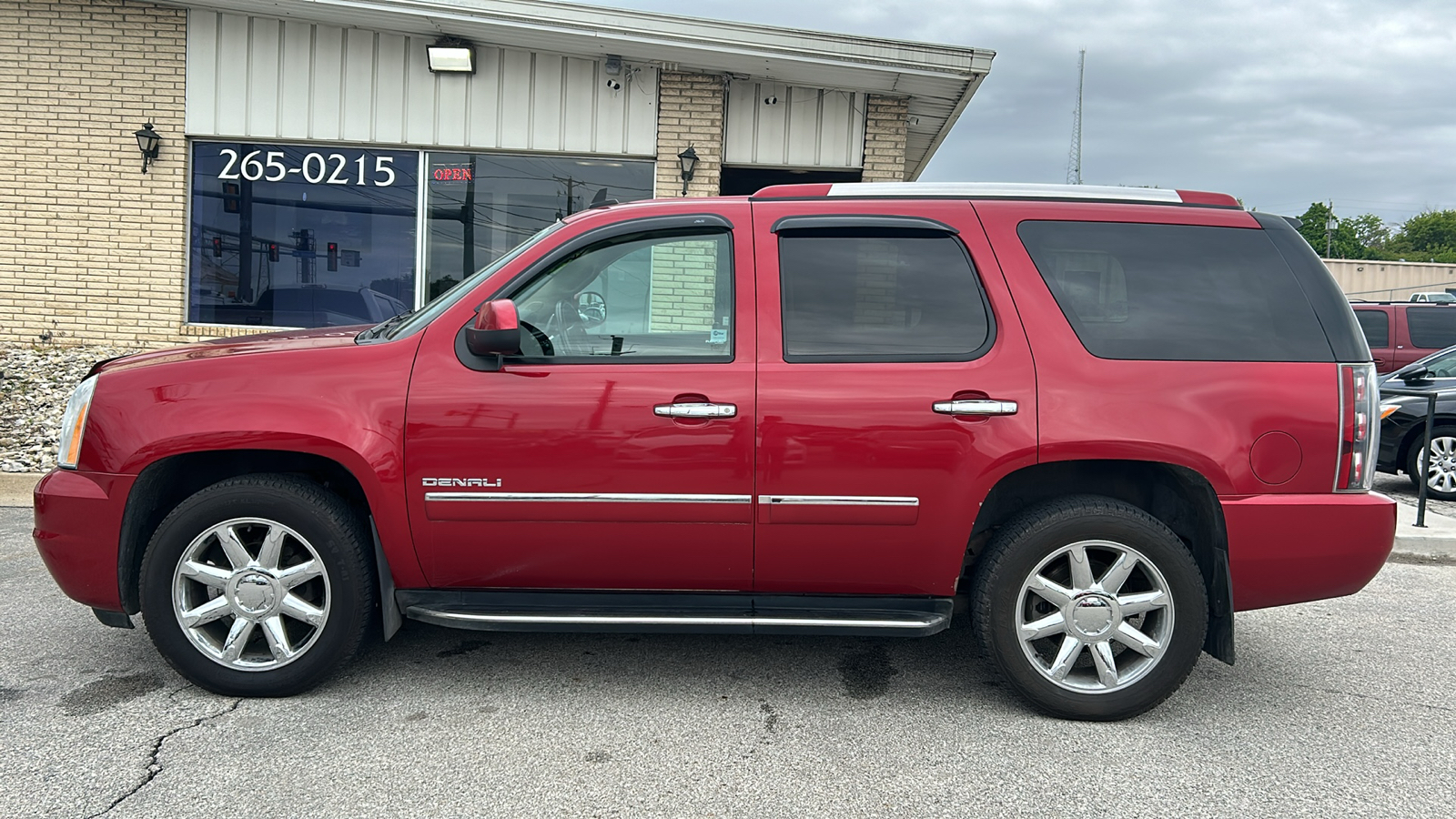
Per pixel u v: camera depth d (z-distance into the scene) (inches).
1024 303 126.0
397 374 124.7
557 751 115.5
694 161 381.7
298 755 112.9
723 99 383.9
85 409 127.9
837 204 132.3
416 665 144.1
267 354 126.8
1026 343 124.4
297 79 377.1
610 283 129.5
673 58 367.2
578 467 123.3
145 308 384.2
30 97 374.6
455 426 123.1
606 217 132.0
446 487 123.7
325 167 385.4
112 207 380.2
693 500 123.6
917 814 101.6
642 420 122.8
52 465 269.4
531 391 123.6
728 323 127.7
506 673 141.3
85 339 384.2
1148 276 127.8
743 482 123.2
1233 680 145.3
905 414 122.2
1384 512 123.0
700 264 130.0
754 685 138.4
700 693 135.3
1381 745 121.4
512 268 129.2
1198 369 123.3
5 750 113.0
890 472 122.7
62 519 126.1
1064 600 124.3
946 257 129.2
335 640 127.0
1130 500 132.5
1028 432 121.3
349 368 125.0
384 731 120.3
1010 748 118.6
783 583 128.9
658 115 382.6
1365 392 124.0
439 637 157.6
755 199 134.3
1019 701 134.0
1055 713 126.8
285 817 98.7
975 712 129.9
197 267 388.5
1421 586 205.0
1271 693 139.8
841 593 130.5
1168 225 130.3
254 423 122.3
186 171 380.5
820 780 109.1
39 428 299.1
